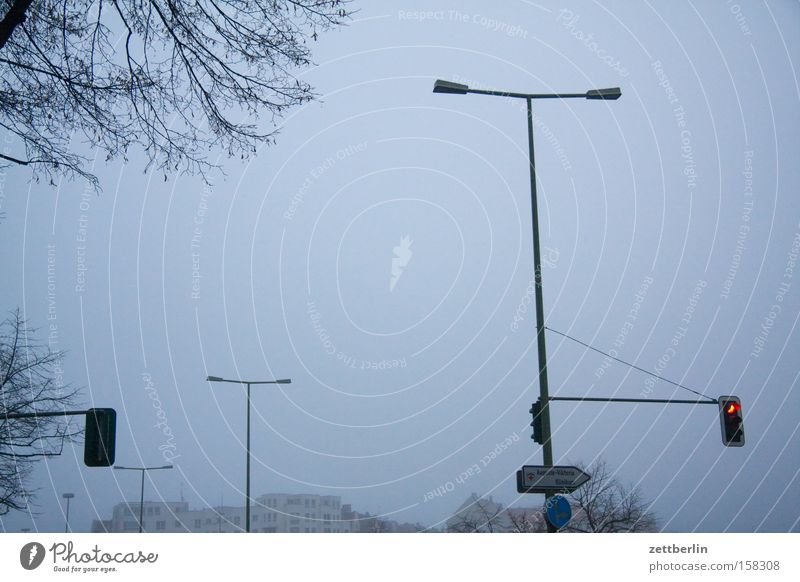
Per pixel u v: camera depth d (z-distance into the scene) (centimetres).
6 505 1401
